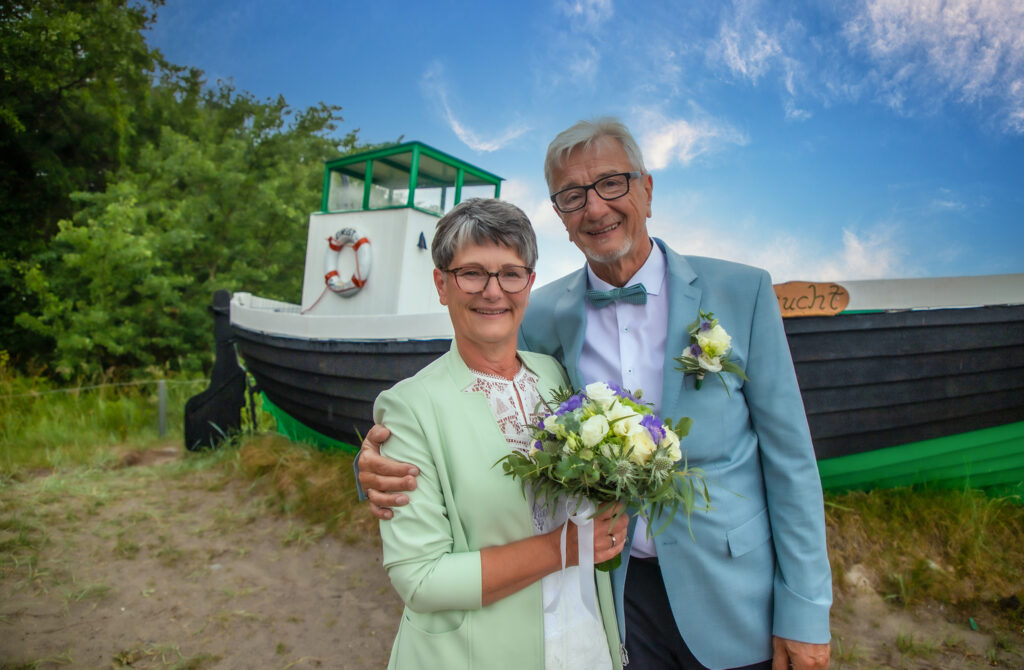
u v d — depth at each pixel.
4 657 2.69
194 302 11.77
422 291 5.62
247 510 4.45
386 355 4.16
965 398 3.38
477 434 1.30
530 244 1.34
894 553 3.26
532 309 1.84
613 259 1.58
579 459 1.14
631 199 1.54
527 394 1.43
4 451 5.82
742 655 1.51
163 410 6.88
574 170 1.56
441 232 1.35
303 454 5.13
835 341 3.19
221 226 13.00
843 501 3.60
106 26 11.77
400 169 6.29
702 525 1.49
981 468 3.60
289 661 2.77
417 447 1.26
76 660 2.73
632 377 1.61
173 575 3.55
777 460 1.52
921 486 3.68
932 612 2.98
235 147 13.85
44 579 3.43
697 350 1.46
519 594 1.28
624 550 1.56
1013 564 3.13
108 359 10.78
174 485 5.06
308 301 6.16
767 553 1.55
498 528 1.26
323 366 4.58
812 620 1.42
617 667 1.45
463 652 1.24
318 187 14.91
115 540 3.97
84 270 9.94
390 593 3.38
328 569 3.64
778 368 1.52
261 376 5.64
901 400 3.31
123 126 12.36
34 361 10.38
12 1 10.50
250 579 3.53
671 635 1.63
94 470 5.46
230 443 5.89
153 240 10.61
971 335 3.28
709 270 1.61
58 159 11.82
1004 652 2.69
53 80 10.98
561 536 1.21
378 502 1.24
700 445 1.50
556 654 1.29
